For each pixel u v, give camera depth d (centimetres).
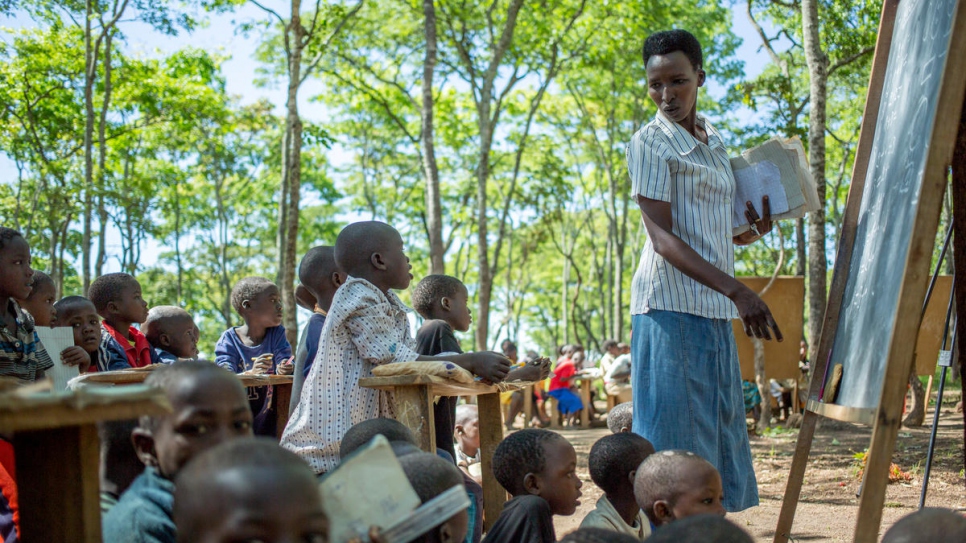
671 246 398
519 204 3116
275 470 172
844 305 362
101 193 1770
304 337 446
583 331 5534
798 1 1510
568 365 1698
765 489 770
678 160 417
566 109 3225
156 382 241
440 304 558
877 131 371
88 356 515
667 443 415
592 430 1634
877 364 286
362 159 3409
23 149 2125
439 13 2147
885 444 243
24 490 201
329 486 217
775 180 444
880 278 306
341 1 1905
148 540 238
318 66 2248
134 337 604
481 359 379
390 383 345
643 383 425
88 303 547
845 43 1485
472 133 2773
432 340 514
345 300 400
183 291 3909
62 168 2045
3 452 379
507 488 384
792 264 2617
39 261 2725
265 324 643
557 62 2366
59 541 197
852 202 380
